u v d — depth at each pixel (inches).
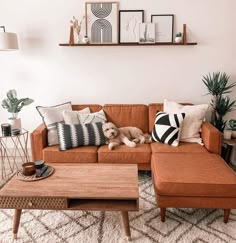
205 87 130.5
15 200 70.1
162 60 128.9
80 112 118.9
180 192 76.9
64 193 69.7
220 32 123.8
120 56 129.8
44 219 83.5
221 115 122.8
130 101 135.5
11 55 132.7
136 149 104.7
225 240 73.6
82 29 127.5
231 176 79.0
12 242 73.4
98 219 83.4
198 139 110.8
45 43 130.4
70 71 133.5
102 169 84.1
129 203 73.3
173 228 78.7
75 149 106.3
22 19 128.0
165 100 122.2
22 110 139.6
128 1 123.3
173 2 122.0
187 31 124.5
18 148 145.1
